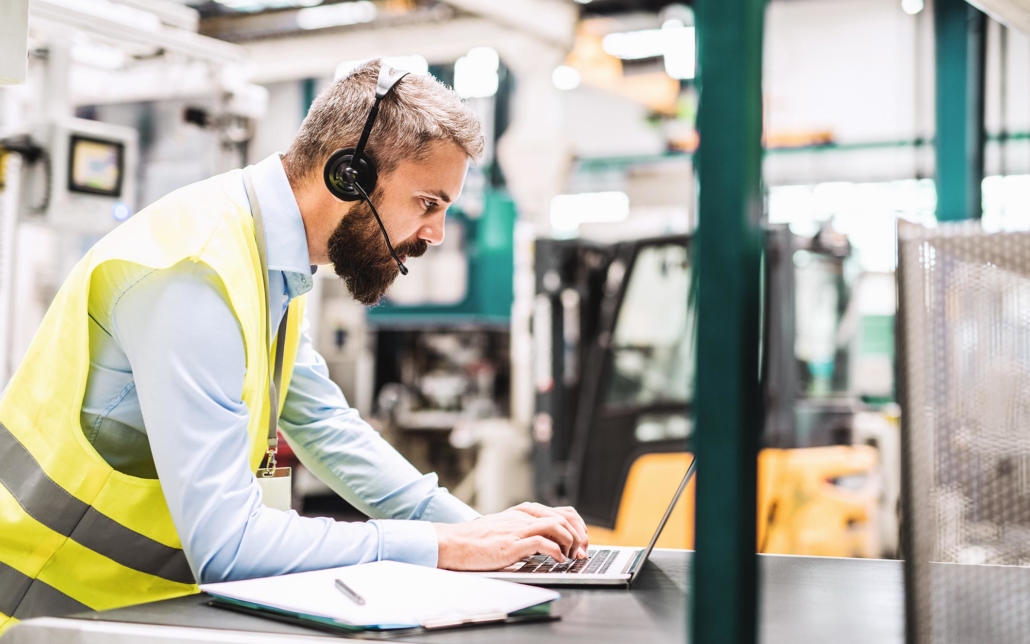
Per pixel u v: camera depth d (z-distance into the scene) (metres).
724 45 0.70
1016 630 0.74
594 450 4.30
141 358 1.03
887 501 4.12
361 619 0.82
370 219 1.20
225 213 1.12
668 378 4.23
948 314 0.72
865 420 4.22
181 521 1.02
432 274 6.65
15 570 1.14
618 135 9.61
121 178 3.70
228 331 1.05
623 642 0.83
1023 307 0.73
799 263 4.61
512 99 7.82
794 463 4.02
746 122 0.69
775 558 1.35
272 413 1.28
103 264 1.09
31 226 3.58
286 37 7.84
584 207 9.88
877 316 6.48
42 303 3.79
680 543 4.05
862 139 8.55
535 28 7.01
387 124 1.16
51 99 3.65
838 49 8.60
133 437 1.17
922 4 5.11
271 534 1.04
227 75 3.90
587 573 1.14
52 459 1.13
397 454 1.47
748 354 0.70
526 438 6.80
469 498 6.52
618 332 4.35
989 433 0.73
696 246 0.71
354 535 1.09
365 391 6.65
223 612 0.91
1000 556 0.73
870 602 1.05
